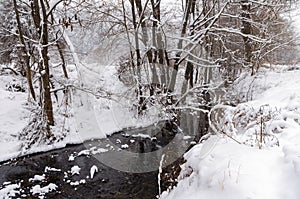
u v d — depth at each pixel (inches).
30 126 358.0
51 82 428.5
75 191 247.8
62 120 399.2
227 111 208.5
